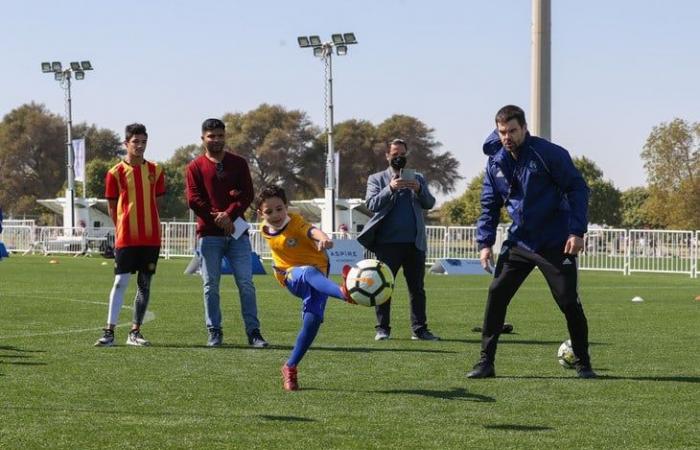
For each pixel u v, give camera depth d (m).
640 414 9.88
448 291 29.64
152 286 30.33
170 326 18.28
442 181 142.25
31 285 30.03
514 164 12.18
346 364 13.29
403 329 18.22
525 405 10.33
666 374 12.54
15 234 64.44
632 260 45.03
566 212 12.09
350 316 20.53
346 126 141.50
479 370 12.19
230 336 16.75
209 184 15.59
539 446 8.45
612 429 9.15
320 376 12.19
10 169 139.88
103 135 146.88
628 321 20.02
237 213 15.54
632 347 15.50
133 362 13.30
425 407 10.17
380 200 16.52
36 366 12.81
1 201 138.00
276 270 12.20
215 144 15.79
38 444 8.37
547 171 12.02
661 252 44.34
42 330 17.33
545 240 12.09
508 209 12.34
